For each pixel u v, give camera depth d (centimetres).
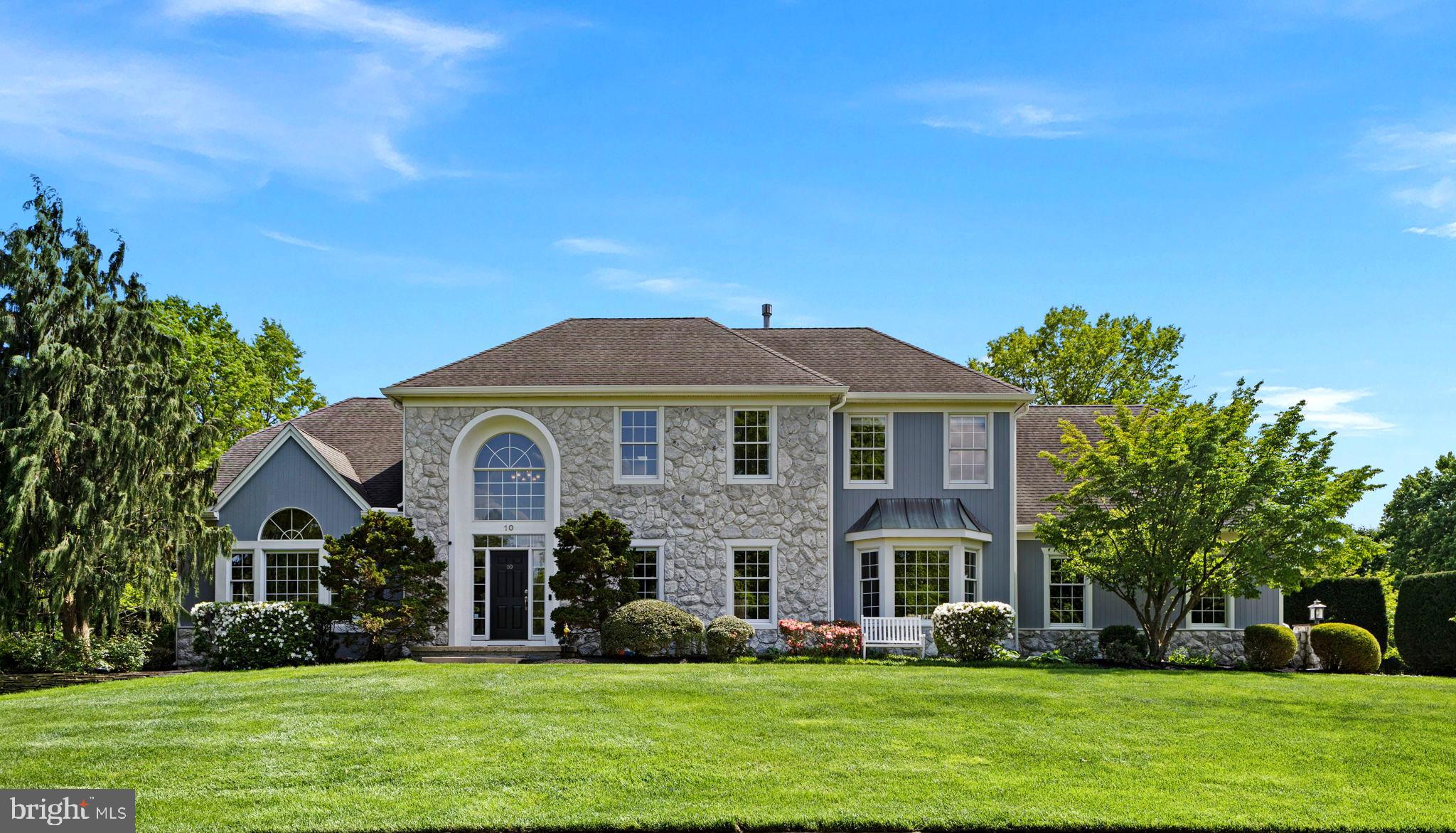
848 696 1698
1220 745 1403
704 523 2503
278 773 1230
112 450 2112
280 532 2527
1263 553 2250
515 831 1057
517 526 2517
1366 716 1598
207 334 4125
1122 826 1079
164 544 2253
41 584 2130
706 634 2283
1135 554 2341
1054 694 1739
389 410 2983
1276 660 2414
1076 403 4828
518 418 2522
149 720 1500
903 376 2728
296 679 1883
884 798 1150
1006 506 2644
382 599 2334
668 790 1175
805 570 2497
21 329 2122
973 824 1079
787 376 2550
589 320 2870
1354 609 3100
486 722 1484
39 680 2166
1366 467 2267
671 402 2528
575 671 1981
